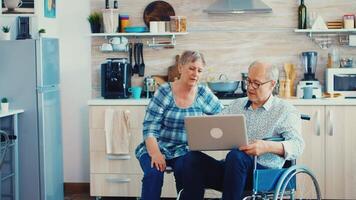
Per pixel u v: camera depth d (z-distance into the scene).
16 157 4.87
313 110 5.16
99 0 5.73
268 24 5.69
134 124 5.23
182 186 3.56
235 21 5.71
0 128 4.92
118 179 5.28
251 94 3.53
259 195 3.44
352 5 5.61
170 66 5.74
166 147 3.89
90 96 5.79
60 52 5.79
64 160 5.82
